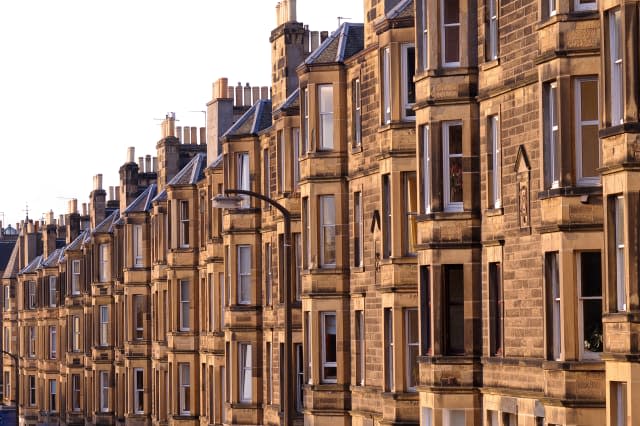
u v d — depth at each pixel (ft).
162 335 367.25
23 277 550.36
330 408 234.17
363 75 226.58
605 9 146.92
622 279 146.10
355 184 230.89
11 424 506.07
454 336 187.83
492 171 182.60
